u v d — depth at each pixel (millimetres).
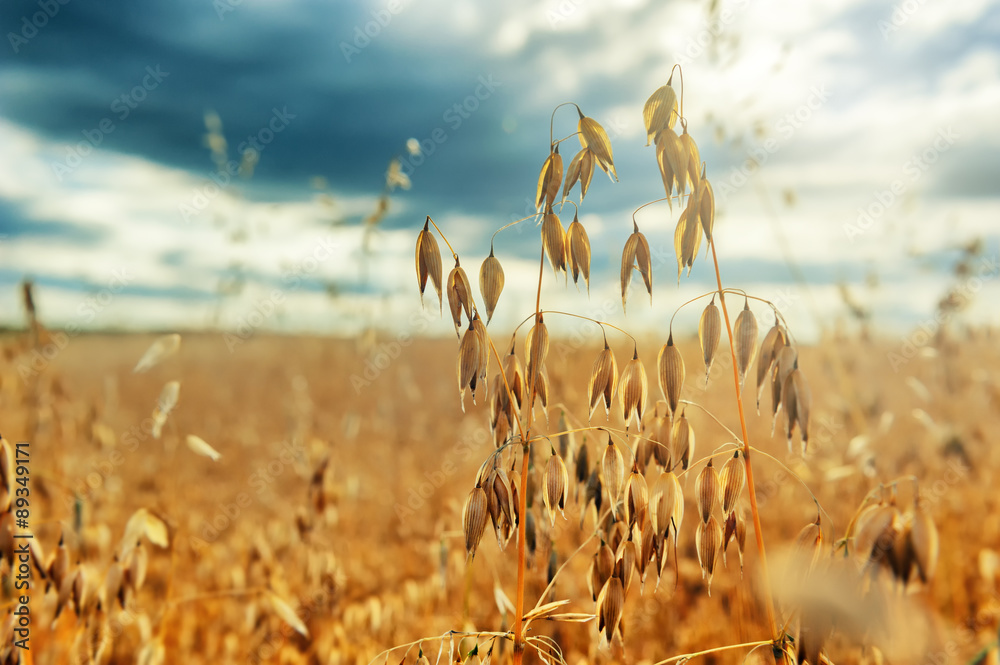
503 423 1797
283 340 9391
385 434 6523
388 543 4270
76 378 7023
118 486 4762
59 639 2977
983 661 1196
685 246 1567
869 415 4578
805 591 1146
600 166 1596
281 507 4887
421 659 1561
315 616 3291
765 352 1587
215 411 7758
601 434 2336
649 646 2936
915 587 1093
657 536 1604
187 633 3266
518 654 1515
